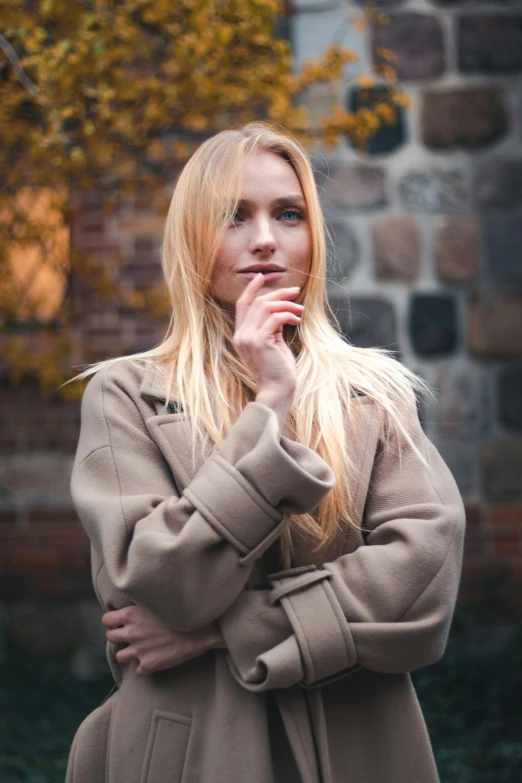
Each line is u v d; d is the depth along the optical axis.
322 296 2.00
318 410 1.84
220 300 1.93
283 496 1.63
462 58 5.05
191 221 1.91
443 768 3.62
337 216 5.00
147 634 1.71
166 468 1.83
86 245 4.99
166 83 4.12
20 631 4.98
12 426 5.11
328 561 1.79
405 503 1.80
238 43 3.91
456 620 4.68
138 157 4.27
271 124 2.05
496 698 4.16
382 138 5.03
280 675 1.61
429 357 5.00
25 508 5.07
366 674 1.77
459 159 5.05
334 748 1.73
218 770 1.66
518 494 4.99
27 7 3.86
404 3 5.03
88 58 3.54
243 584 1.64
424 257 5.02
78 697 4.48
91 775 1.82
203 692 1.73
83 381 4.43
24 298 4.74
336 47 3.97
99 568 1.81
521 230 5.04
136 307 4.59
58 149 3.71
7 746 3.88
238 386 1.91
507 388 5.02
